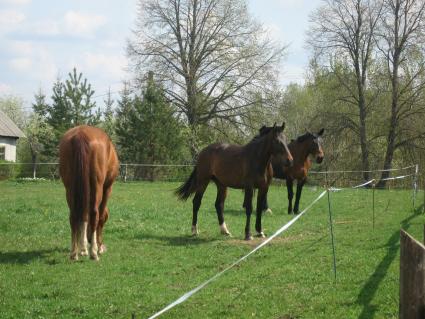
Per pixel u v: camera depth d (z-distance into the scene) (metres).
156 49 44.78
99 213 10.96
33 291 8.20
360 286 8.23
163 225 15.19
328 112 44.84
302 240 12.92
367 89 45.66
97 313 7.21
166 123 37.53
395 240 12.07
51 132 40.59
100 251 11.10
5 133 49.34
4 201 20.12
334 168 46.69
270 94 46.00
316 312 7.13
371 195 25.84
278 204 21.86
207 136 46.09
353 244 11.96
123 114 39.03
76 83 38.38
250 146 13.52
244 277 9.08
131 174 36.81
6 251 11.06
